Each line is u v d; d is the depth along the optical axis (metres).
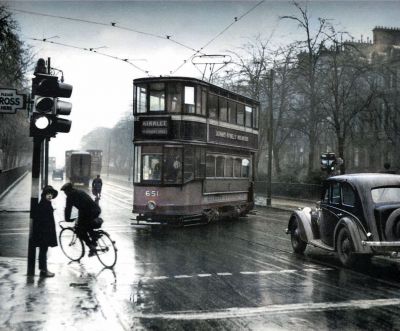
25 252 13.00
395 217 10.50
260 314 7.33
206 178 20.72
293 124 38.94
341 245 11.38
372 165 42.31
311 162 36.75
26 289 8.53
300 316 7.23
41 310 7.23
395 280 9.83
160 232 17.98
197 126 19.67
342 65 32.34
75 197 11.27
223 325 6.78
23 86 35.69
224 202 22.44
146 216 19.23
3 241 15.02
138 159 19.42
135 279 9.76
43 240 9.66
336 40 32.03
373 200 10.88
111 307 7.57
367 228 10.72
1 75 32.59
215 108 21.41
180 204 19.06
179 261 11.91
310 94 35.09
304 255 13.05
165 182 18.97
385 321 6.98
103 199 36.97
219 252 13.40
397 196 11.02
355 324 6.84
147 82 19.50
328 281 9.72
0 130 40.22
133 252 13.26
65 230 12.09
